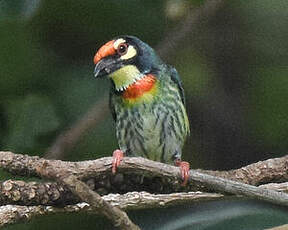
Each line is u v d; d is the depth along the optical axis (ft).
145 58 37.11
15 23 40.37
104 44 40.93
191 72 44.68
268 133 44.14
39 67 41.45
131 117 37.29
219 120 44.91
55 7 42.45
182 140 37.96
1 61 40.86
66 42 42.88
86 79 42.27
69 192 27.45
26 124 40.55
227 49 45.24
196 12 43.09
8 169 26.66
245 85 44.96
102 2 42.34
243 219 31.86
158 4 42.60
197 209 32.53
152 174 27.84
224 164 44.75
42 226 36.58
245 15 45.11
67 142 40.24
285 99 43.88
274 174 29.86
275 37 44.83
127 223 25.35
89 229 37.06
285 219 31.71
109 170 27.53
